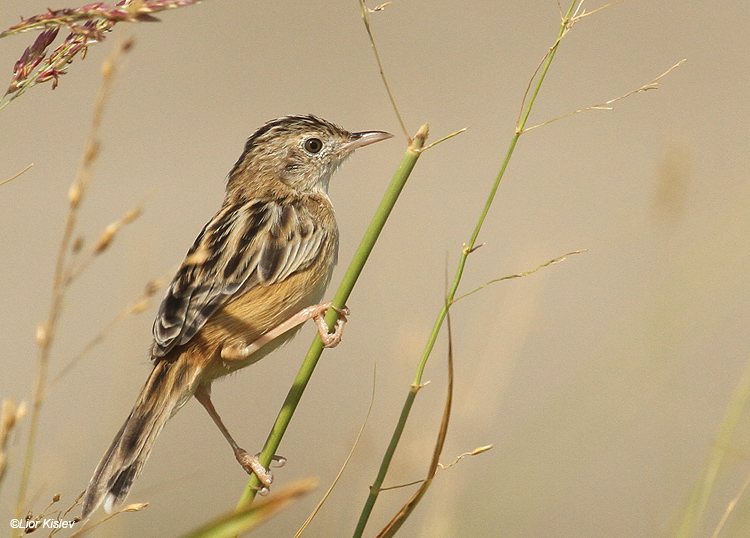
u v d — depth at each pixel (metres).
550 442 7.44
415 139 5.21
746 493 6.17
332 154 8.66
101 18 4.12
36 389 3.54
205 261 6.80
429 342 4.96
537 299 9.16
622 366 7.43
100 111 3.66
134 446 6.22
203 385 7.09
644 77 32.59
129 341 8.08
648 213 7.75
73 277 3.59
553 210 22.19
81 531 4.41
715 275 7.50
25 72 4.50
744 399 5.86
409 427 8.25
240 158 8.68
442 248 20.28
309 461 14.59
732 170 19.72
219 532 3.73
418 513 11.31
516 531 7.08
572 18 4.86
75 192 3.55
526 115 4.93
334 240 7.56
